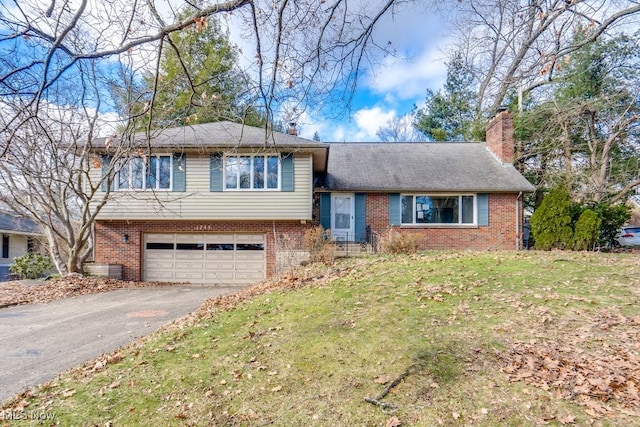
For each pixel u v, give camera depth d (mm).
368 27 3992
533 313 6102
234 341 5848
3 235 22891
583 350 4777
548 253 12430
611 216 15516
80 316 8680
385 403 3996
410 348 5086
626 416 3559
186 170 14148
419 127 29688
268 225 14656
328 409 3988
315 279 9570
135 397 4395
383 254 13031
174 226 14656
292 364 4949
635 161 17844
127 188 14109
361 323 6098
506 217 15844
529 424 3562
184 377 4805
